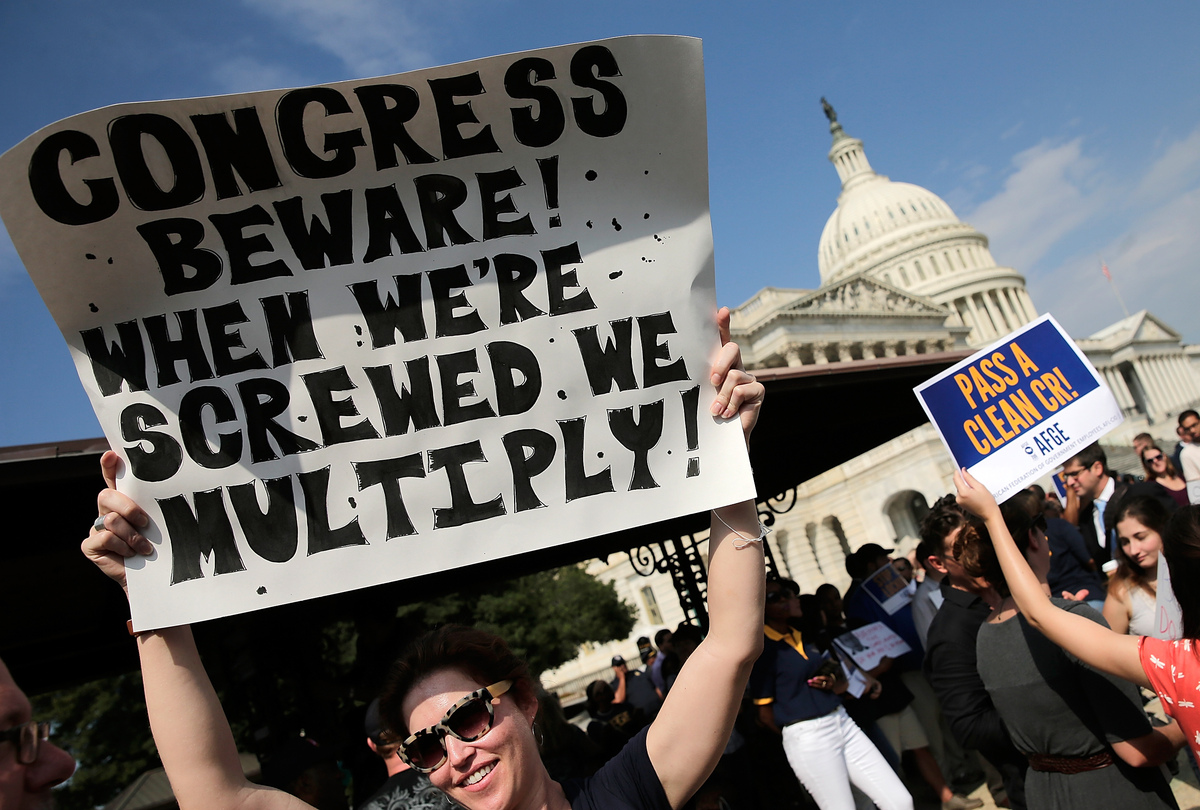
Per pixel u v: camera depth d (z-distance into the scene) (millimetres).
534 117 1867
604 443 1899
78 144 1742
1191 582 2191
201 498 1827
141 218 1793
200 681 1763
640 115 1877
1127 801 2678
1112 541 6773
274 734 5195
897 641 6309
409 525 1867
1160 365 96500
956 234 93375
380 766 4184
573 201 1906
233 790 1693
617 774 1761
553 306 1903
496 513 1877
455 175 1880
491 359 1896
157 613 1773
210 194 1818
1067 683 2750
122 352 1822
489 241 1891
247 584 1814
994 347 3320
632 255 1913
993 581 2984
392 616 4578
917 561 6199
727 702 1756
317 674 5344
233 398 1846
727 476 1884
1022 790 3381
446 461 1885
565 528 1871
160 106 1760
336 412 1870
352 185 1862
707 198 1918
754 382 1931
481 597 32281
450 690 1673
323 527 1850
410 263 1884
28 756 1433
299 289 1864
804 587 52875
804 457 8391
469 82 1839
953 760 7246
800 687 4719
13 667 6836
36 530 3902
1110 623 3881
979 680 3477
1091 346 88312
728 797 5652
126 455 1817
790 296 66875
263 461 1849
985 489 2826
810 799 6430
